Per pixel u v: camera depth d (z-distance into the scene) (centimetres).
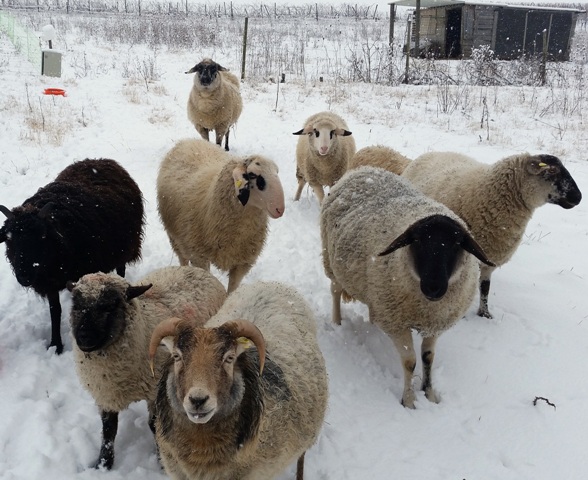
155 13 4300
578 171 1186
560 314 679
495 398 540
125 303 401
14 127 1244
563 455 472
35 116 1333
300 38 3322
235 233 604
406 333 523
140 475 422
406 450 470
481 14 2739
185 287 482
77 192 584
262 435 324
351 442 471
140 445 452
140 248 693
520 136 1461
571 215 995
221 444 307
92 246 563
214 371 280
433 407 525
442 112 1708
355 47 2908
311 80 2131
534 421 510
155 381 425
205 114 1218
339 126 983
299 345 384
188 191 637
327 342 606
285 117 1608
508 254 656
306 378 367
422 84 2217
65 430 448
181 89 1900
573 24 2908
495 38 2794
